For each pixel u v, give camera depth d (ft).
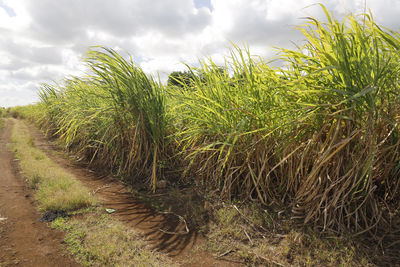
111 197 12.12
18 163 17.75
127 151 15.56
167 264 7.09
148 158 14.65
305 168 8.89
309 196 8.36
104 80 14.65
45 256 7.19
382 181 8.73
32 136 32.30
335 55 7.37
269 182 10.25
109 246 7.68
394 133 8.21
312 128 8.80
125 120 14.51
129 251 7.61
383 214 8.32
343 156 8.08
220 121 11.10
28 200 11.32
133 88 14.02
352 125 7.82
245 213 9.55
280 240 8.00
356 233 7.65
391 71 7.49
